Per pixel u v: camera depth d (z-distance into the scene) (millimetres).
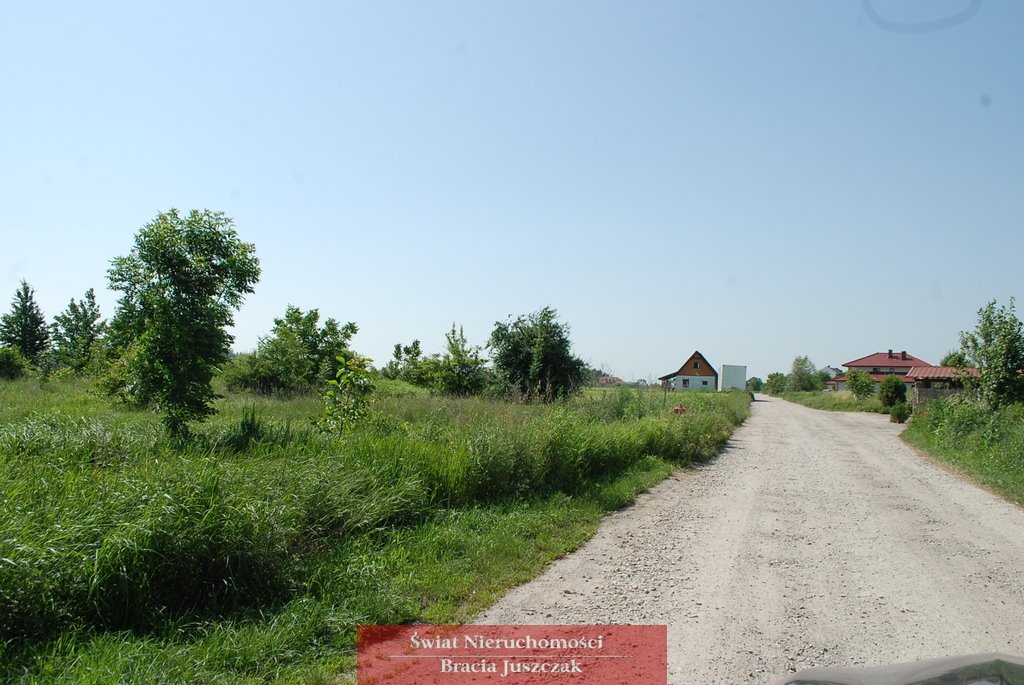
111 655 3906
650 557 7316
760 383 143000
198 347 9641
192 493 5199
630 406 20359
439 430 10789
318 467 7148
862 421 35750
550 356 25047
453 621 5211
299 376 24391
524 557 6980
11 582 3994
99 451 7906
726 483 13008
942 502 11047
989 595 6047
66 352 28297
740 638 4910
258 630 4508
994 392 19312
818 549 7750
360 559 5898
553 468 10531
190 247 9797
